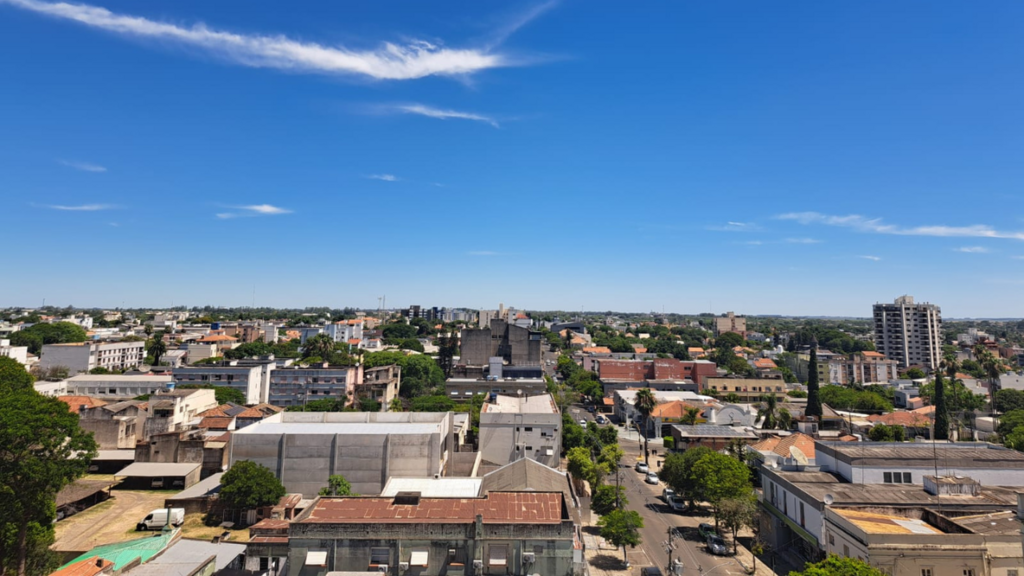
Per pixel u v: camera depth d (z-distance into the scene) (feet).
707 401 445.78
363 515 123.44
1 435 135.95
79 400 316.81
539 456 260.62
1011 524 151.43
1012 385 511.81
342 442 224.33
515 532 115.96
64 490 236.63
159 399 326.24
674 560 194.49
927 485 179.93
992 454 200.03
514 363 551.18
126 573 125.70
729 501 205.05
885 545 138.00
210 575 136.05
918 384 543.80
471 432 322.96
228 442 280.31
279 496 215.92
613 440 352.08
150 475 261.24
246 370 424.46
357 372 469.98
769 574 182.09
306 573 115.14
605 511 223.92
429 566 115.03
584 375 620.49
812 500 171.22
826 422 402.31
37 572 150.00
